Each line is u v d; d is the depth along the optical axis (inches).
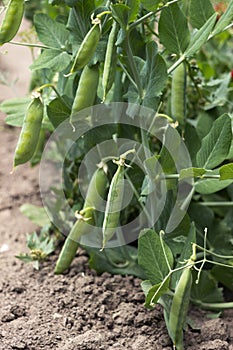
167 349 47.9
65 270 52.0
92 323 49.1
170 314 46.4
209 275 50.1
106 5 46.2
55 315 49.2
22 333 47.8
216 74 58.0
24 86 74.4
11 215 58.9
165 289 46.0
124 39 45.9
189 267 45.3
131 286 51.2
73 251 50.1
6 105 51.0
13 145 66.4
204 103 55.2
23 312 49.4
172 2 46.1
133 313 49.3
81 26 46.6
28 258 52.6
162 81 47.1
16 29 45.4
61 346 47.4
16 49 85.8
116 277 51.6
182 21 47.6
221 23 47.5
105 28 45.9
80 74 48.4
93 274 52.1
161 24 47.7
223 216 54.0
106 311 49.7
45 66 47.9
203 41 47.3
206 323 49.0
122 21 45.2
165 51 50.4
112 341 48.1
